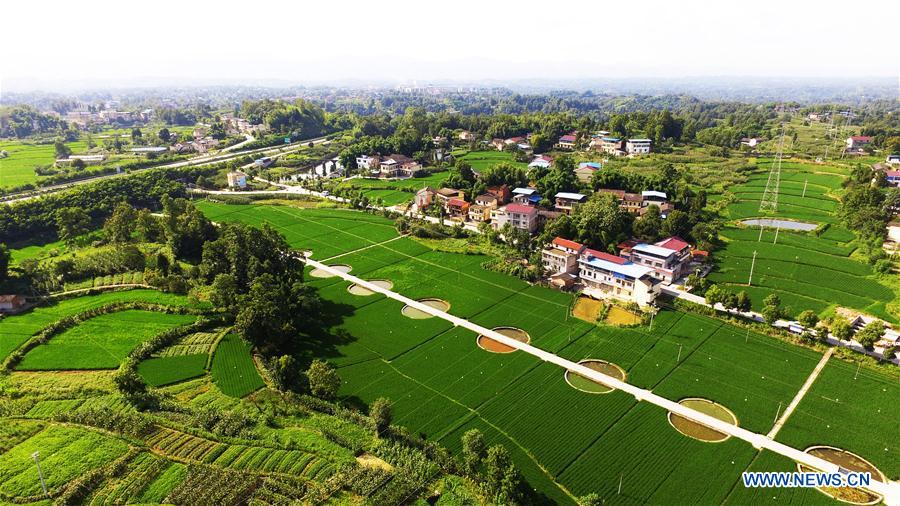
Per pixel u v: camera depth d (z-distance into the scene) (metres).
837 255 152.25
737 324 116.62
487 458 73.69
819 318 117.69
